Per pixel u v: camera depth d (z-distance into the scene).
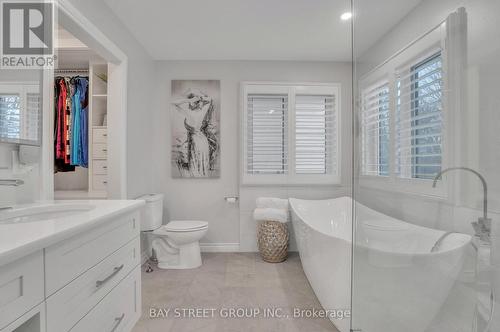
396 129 1.64
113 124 2.36
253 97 3.25
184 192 3.27
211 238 3.29
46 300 0.74
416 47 1.62
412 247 1.48
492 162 1.18
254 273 2.59
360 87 1.81
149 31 2.56
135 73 2.69
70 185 3.11
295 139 3.27
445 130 1.39
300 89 3.26
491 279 1.18
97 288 1.02
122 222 1.25
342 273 1.68
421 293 1.41
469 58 1.29
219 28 2.52
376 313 1.53
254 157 3.26
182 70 3.26
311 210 3.06
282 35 2.66
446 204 1.38
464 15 1.32
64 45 2.46
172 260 2.77
